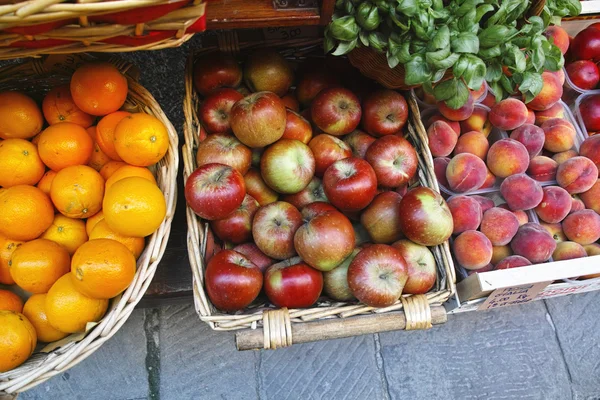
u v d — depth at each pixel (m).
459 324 1.82
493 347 1.79
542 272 1.22
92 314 1.02
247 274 1.11
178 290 1.55
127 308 1.04
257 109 1.17
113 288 0.98
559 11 1.20
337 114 1.31
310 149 1.30
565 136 1.53
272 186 1.27
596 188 1.49
